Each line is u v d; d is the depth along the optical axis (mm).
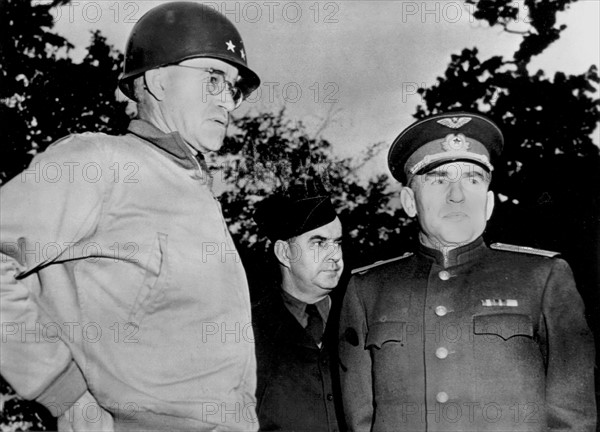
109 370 3189
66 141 3293
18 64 5211
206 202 3443
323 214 4156
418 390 3650
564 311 3627
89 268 3236
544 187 4949
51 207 3117
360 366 3785
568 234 4812
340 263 4168
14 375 3168
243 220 5031
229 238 3516
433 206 3787
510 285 3697
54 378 3211
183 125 3547
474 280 3748
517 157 5066
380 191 5145
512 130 5137
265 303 4141
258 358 4012
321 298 4141
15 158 5105
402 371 3684
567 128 5121
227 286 3377
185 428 3211
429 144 3836
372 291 3863
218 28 3645
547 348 3619
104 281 3223
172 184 3379
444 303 3727
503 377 3584
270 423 3908
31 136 5184
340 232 4199
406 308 3762
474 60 5285
